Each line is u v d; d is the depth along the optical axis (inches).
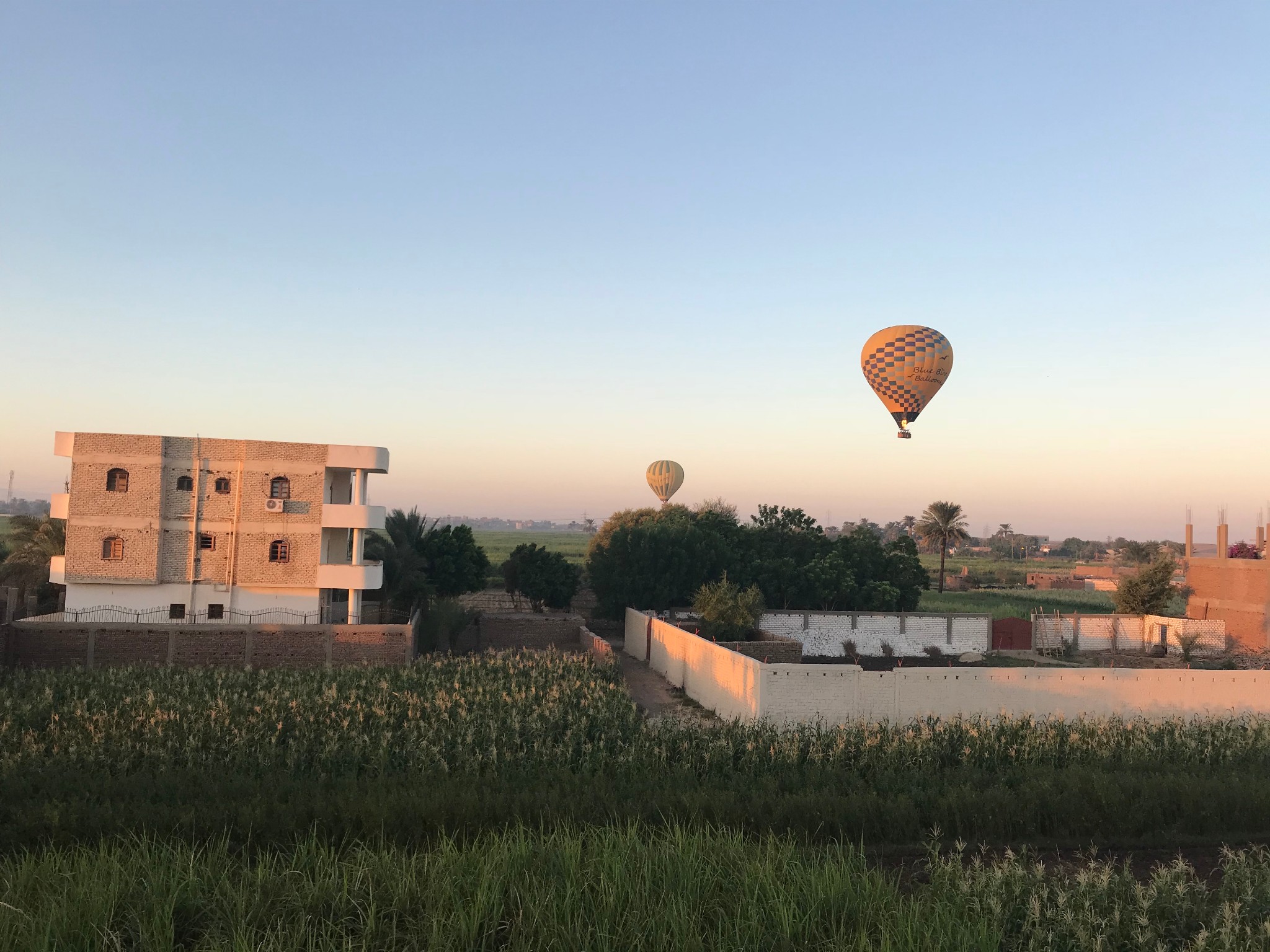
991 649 2030.0
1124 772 831.1
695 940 443.5
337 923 465.7
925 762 896.9
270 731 941.8
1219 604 2199.8
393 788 705.6
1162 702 1186.0
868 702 1120.2
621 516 3073.3
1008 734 965.8
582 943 442.9
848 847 680.4
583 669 1396.4
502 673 1306.6
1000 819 713.6
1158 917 499.5
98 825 609.0
